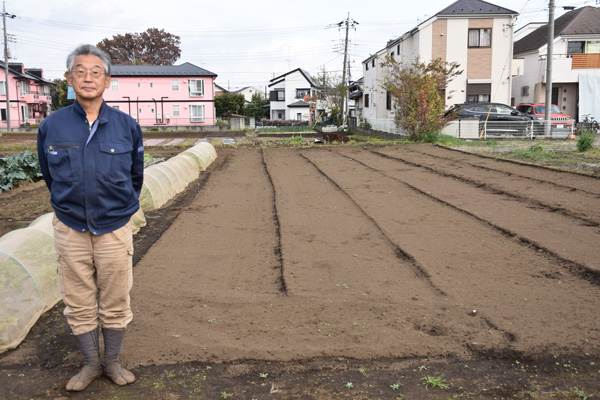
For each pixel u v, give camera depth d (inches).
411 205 306.5
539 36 1148.5
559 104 1051.9
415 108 748.6
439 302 161.0
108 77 109.9
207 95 1718.8
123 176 109.3
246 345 134.8
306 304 161.0
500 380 118.0
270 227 265.1
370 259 205.6
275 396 112.7
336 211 296.4
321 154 637.3
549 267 189.9
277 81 2385.6
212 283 181.6
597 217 257.0
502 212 278.2
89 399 110.9
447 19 943.7
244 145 835.4
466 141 745.0
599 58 989.8
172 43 2554.1
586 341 133.9
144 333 141.6
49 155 104.6
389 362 127.2
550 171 404.8
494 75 962.1
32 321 145.2
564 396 110.7
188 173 431.2
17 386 116.3
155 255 214.5
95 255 109.6
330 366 125.4
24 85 1867.6
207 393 113.7
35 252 160.9
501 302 159.9
